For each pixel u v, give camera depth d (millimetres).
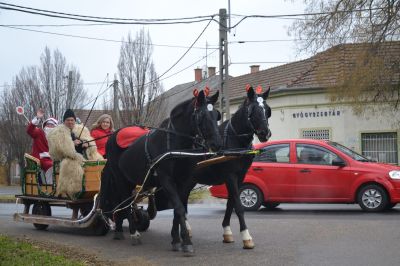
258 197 15227
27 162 12438
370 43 21875
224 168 9656
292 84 27703
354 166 14609
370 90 23297
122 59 32875
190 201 20938
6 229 12336
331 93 23516
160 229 11977
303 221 12297
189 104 8969
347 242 9586
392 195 14250
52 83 37469
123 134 10289
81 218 11117
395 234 10281
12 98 39906
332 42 22609
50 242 10227
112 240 10602
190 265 8164
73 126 11609
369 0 21641
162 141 9156
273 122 28719
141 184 9852
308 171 14836
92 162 11297
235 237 10617
